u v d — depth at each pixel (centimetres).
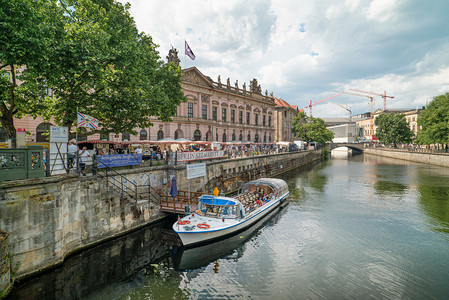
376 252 1590
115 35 1825
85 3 1730
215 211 1842
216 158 3061
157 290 1190
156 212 1992
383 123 8656
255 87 6594
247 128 6256
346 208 2517
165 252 1570
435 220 2153
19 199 1146
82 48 1505
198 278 1298
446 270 1382
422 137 6097
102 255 1504
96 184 1573
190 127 4622
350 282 1271
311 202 2745
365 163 6731
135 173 1880
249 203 2295
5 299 1025
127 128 2112
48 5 1518
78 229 1462
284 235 1855
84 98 1728
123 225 1744
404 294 1178
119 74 1792
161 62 2455
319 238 1802
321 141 8388
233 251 1602
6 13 1159
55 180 1267
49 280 1221
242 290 1202
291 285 1244
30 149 1203
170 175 2194
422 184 3631
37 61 1273
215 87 5206
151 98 2062
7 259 1047
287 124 8975
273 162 4631
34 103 1791
